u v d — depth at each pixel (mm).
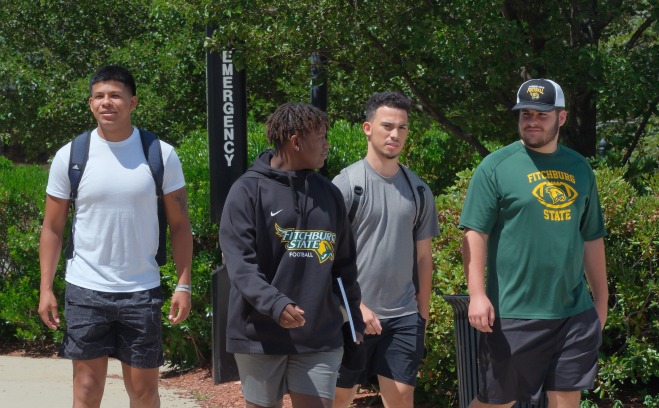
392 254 5625
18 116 16891
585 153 8891
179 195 5562
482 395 5590
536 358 5387
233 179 8133
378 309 5648
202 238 9359
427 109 8578
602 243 5664
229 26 7844
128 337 5438
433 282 7344
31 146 17562
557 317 5332
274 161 4793
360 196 5602
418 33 7723
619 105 7852
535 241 5309
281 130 4691
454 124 8719
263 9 7926
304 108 4699
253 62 8070
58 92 16297
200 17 8125
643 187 7723
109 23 17219
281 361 4707
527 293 5344
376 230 5621
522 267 5332
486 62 7977
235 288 4699
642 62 7984
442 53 7738
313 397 4664
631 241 7004
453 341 7203
